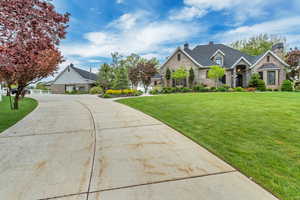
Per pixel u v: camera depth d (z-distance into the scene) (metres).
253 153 3.06
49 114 7.37
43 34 4.12
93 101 13.05
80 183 2.22
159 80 31.80
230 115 6.11
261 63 21.42
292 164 2.64
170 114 6.80
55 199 1.92
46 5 4.03
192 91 20.31
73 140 3.95
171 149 3.37
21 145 3.63
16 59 3.90
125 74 22.70
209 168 2.59
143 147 3.49
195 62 22.00
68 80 33.38
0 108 9.66
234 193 1.99
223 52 24.50
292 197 1.91
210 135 4.14
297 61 22.44
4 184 2.21
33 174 2.46
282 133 4.05
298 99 10.27
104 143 3.74
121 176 2.39
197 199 1.88
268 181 2.22
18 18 3.58
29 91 32.78
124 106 9.73
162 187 2.12
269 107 7.49
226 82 22.42
